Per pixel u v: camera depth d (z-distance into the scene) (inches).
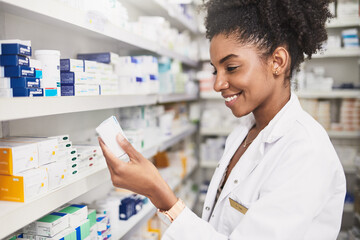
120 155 39.9
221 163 49.9
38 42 61.2
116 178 36.3
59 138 48.5
